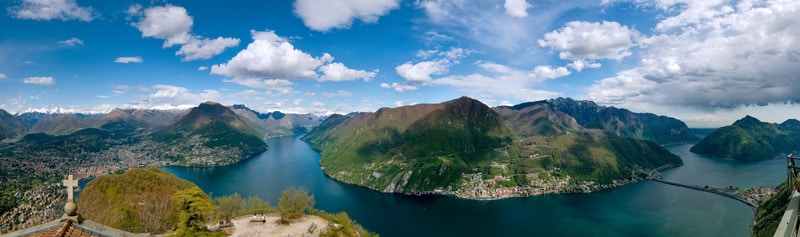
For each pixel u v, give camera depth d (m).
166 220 116.50
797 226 27.81
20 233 32.94
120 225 118.44
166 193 145.38
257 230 102.25
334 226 109.69
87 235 34.94
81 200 136.50
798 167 38.31
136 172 153.25
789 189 38.19
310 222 111.12
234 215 115.06
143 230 113.38
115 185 142.00
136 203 133.75
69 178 36.69
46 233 33.22
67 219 35.50
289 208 114.38
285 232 100.88
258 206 135.38
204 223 80.50
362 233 140.38
